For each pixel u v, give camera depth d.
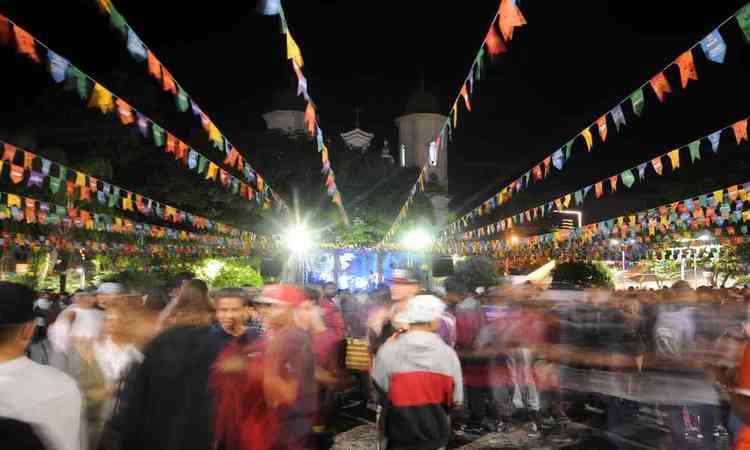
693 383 6.26
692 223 16.58
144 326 3.92
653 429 7.18
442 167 51.31
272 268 21.08
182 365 2.98
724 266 22.38
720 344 4.98
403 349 4.28
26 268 18.05
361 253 23.88
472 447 7.08
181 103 5.77
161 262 21.16
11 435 2.14
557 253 26.17
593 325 7.64
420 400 4.19
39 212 13.45
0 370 2.24
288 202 32.44
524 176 12.56
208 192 22.88
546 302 8.27
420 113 53.75
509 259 29.72
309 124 7.38
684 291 6.96
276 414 3.49
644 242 22.30
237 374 3.29
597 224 18.95
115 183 19.53
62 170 9.89
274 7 4.07
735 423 5.27
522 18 4.23
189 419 2.93
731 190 12.43
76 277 18.98
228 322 3.82
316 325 5.25
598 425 7.79
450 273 22.08
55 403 2.27
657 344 6.73
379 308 6.89
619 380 7.26
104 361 3.69
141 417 2.91
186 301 3.41
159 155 20.98
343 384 7.37
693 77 4.52
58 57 4.78
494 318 8.39
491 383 8.02
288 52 4.95
